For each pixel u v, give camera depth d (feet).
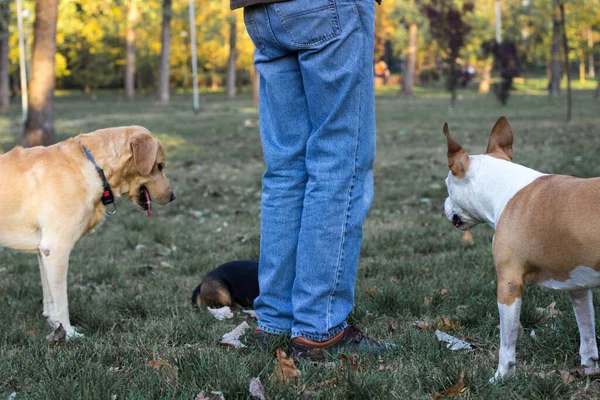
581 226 7.66
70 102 134.41
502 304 8.52
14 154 12.41
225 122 74.43
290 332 10.43
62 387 8.73
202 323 12.38
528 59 156.66
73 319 13.12
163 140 55.67
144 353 10.64
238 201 29.63
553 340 10.23
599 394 8.41
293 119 9.92
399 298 12.92
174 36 147.43
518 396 8.36
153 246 21.20
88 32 122.52
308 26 9.21
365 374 8.91
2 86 97.76
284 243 10.15
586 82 181.68
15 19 88.07
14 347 11.38
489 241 18.28
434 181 31.89
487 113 79.56
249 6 9.75
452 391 8.54
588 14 72.59
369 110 9.79
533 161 34.17
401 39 137.08
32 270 18.57
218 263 17.92
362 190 9.87
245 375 8.97
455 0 92.84
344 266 9.80
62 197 12.14
